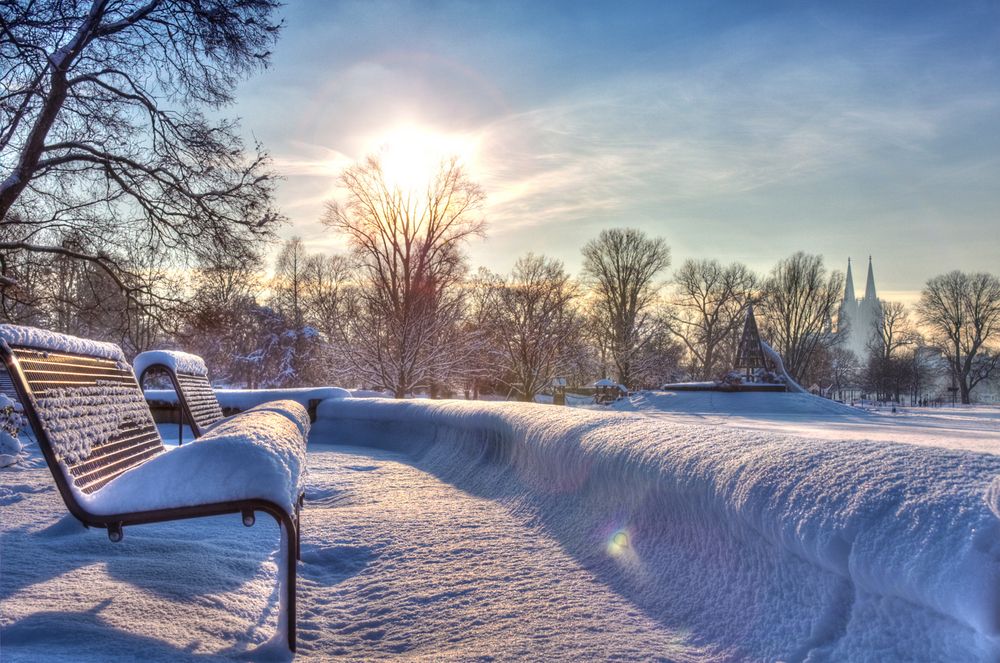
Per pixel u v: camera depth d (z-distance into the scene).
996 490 1.85
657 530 3.50
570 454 4.61
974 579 1.67
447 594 3.43
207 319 16.11
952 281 74.50
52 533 4.06
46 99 12.08
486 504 5.69
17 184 12.64
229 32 13.27
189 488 2.60
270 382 36.88
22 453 7.82
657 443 3.69
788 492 2.49
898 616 2.05
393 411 10.37
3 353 2.61
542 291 40.19
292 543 2.66
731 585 2.80
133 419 4.07
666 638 2.73
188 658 2.39
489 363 34.84
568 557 3.97
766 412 42.25
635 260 56.03
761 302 65.69
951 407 67.06
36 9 11.19
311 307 42.94
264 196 15.16
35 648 2.33
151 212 14.80
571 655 2.57
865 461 2.47
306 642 2.84
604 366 57.16
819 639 2.27
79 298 16.11
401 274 31.58
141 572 3.30
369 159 31.16
